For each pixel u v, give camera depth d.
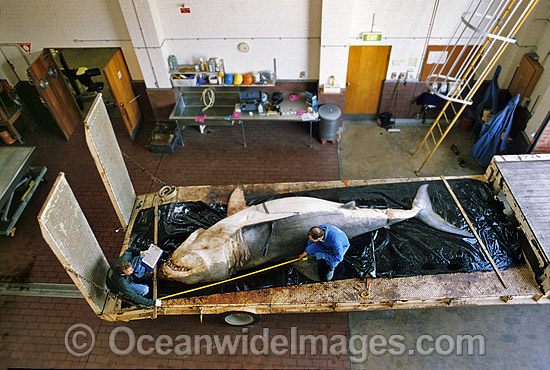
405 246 6.64
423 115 10.23
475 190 7.45
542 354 6.43
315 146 9.92
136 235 7.02
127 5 8.44
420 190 7.46
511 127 9.29
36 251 7.99
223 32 9.08
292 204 7.03
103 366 6.47
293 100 9.94
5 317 7.09
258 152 9.83
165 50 9.38
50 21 9.03
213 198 7.46
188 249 6.52
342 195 7.36
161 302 6.13
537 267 6.40
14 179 7.86
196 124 9.71
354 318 6.92
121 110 9.55
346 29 8.59
